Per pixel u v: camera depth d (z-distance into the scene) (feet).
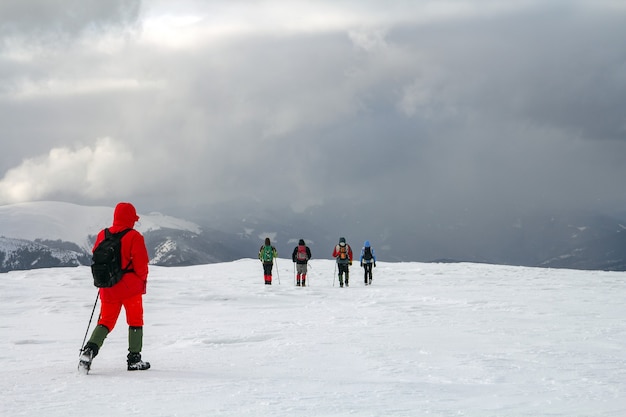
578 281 86.17
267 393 17.31
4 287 69.82
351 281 95.25
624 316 43.37
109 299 22.66
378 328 36.76
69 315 49.78
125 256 22.74
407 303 55.83
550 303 53.93
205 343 30.99
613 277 94.94
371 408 15.49
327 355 25.95
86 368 21.09
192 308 53.88
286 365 23.39
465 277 95.66
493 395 17.42
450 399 16.80
